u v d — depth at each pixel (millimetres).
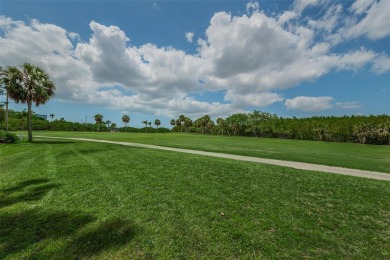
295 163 12859
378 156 20297
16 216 4387
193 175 8023
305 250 3525
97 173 8000
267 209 5098
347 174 9906
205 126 108625
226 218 4555
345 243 3777
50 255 3158
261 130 85812
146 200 5391
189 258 3209
